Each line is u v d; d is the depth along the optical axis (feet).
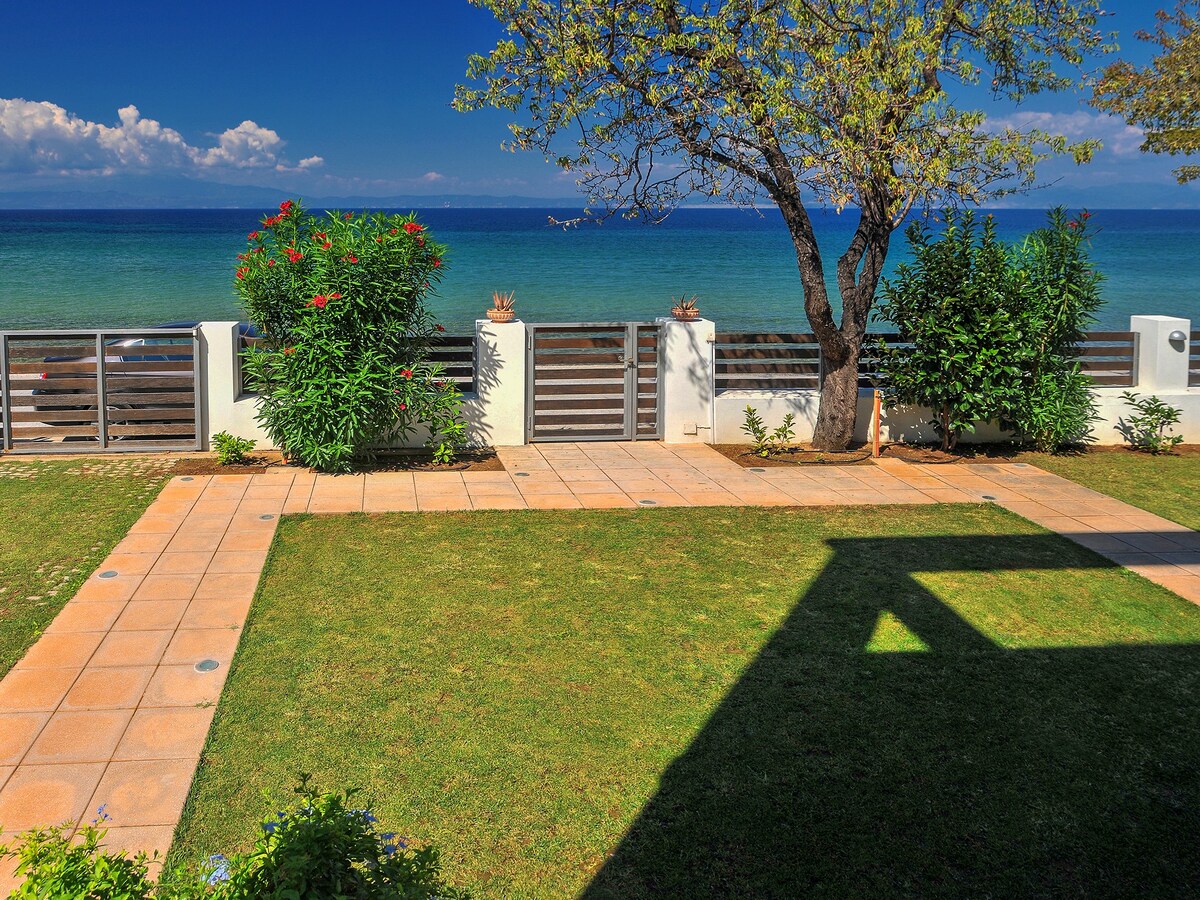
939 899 11.66
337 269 31.40
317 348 31.35
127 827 12.64
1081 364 39.63
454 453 35.06
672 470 33.88
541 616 20.24
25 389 35.09
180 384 34.65
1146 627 20.33
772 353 39.01
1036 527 27.61
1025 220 411.75
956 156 30.86
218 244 225.56
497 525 26.78
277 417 32.01
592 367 37.86
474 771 14.21
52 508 27.45
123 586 21.48
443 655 18.21
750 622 20.13
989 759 14.88
